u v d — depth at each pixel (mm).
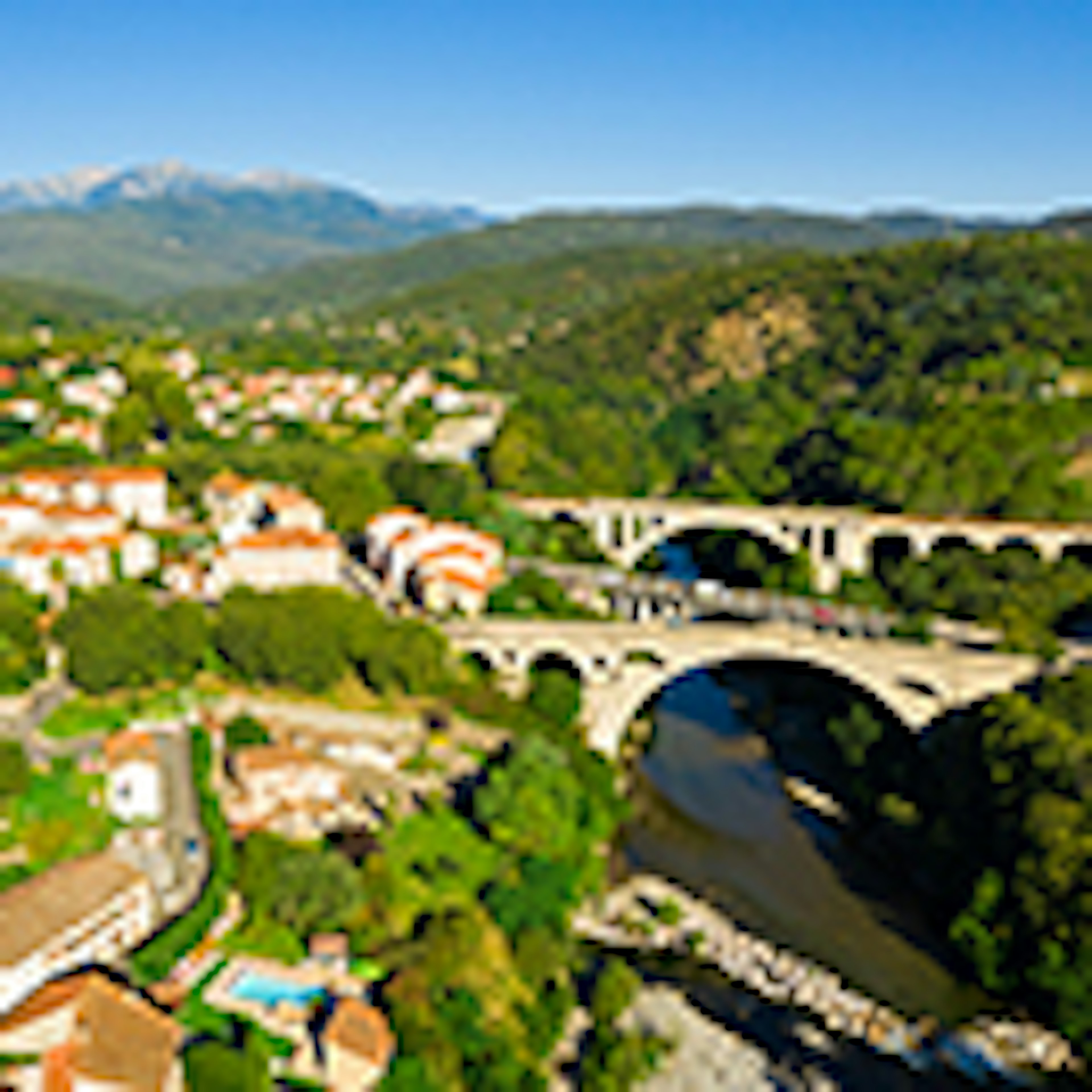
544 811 133375
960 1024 111500
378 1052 92188
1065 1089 103312
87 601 160875
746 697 198000
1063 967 110562
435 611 187750
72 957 97375
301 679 161625
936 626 196625
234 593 176000
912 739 158375
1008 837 125750
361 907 112625
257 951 106625
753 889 136625
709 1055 106000
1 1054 85312
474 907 120688
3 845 117562
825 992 115688
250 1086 87500
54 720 148125
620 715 169625
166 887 113375
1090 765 125500
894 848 145500
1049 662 155250
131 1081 82438
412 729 155500
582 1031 108812
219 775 138625
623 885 135875
